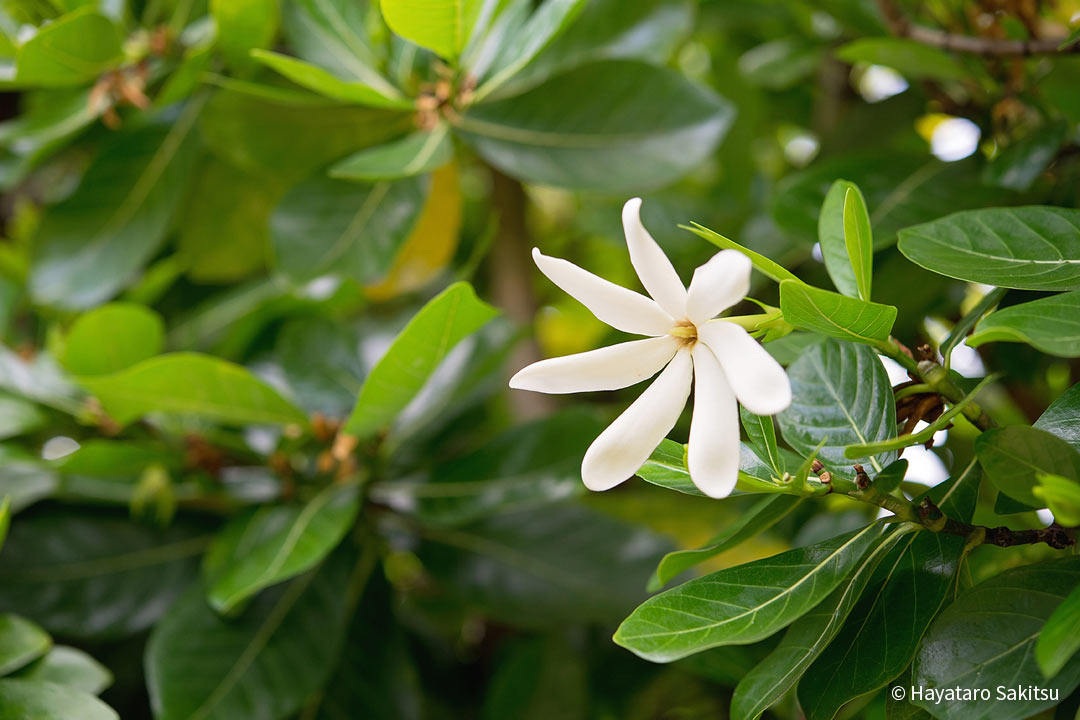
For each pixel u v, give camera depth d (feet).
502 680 2.54
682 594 1.73
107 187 2.64
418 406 2.48
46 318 2.87
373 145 2.52
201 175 2.77
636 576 2.48
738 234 3.10
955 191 2.26
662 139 2.41
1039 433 1.63
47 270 2.59
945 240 1.81
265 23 2.39
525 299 3.10
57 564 2.41
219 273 2.97
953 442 2.46
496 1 2.26
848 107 3.32
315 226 2.43
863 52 2.33
